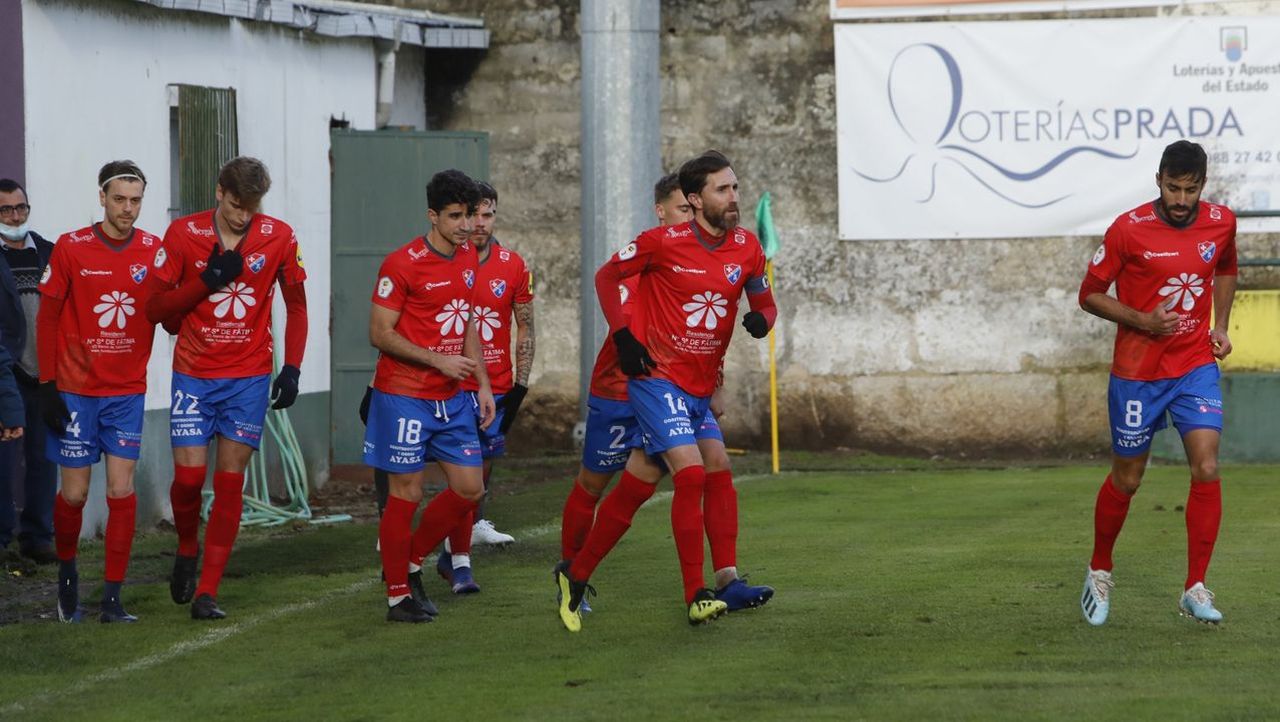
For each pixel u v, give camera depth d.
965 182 47.19
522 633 22.06
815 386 47.97
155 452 35.06
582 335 46.06
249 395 23.56
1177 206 21.45
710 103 48.31
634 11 44.72
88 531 32.59
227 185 22.95
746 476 42.69
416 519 35.34
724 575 22.69
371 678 19.38
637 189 45.00
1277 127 46.22
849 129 47.53
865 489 39.41
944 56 47.12
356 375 43.19
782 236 48.03
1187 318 21.92
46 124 31.30
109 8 33.28
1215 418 21.91
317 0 43.50
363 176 43.28
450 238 22.64
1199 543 22.00
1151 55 46.53
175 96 35.78
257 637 22.11
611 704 17.73
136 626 23.02
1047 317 47.09
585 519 23.03
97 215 33.06
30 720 17.58
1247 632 21.34
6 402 23.03
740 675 19.09
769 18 47.91
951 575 26.27
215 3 36.66
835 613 23.03
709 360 22.02
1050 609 23.17
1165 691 17.92
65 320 23.19
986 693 17.91
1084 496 37.34
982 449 47.50
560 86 49.31
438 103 50.09
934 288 47.44
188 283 22.73
